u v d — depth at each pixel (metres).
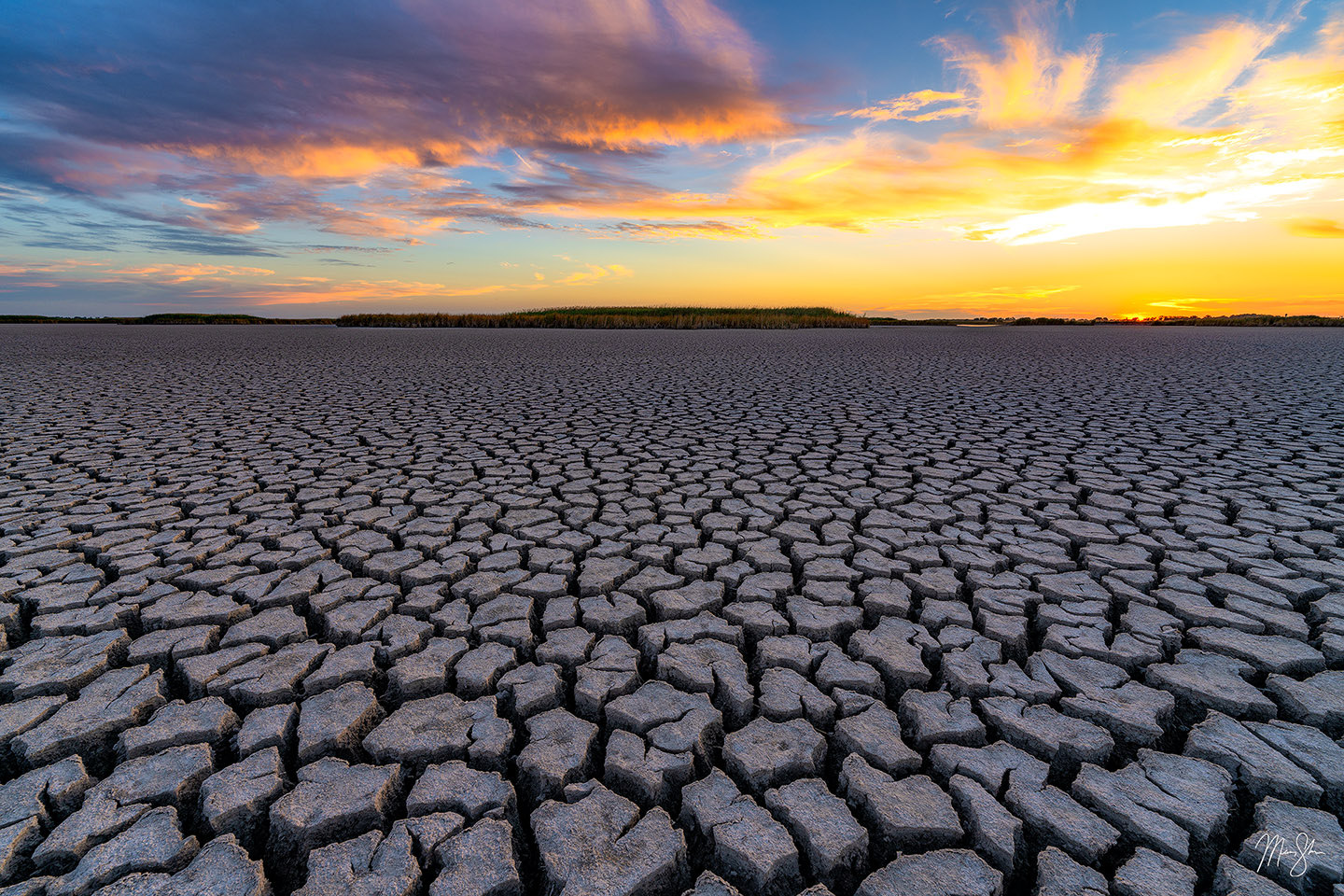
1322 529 3.48
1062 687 2.16
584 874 1.48
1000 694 2.12
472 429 6.09
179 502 3.90
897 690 2.24
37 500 3.89
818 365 12.12
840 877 1.53
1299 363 11.91
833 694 2.15
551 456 5.10
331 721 1.98
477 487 4.30
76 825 1.58
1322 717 1.99
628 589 2.88
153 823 1.60
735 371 11.13
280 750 1.90
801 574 3.21
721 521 3.70
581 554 3.35
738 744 1.90
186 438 5.61
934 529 3.58
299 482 4.39
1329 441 5.40
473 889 1.44
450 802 1.68
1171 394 8.11
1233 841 1.62
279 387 8.79
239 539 3.39
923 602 2.77
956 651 2.35
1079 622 2.56
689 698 2.12
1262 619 2.54
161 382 9.23
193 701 2.06
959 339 21.55
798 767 1.82
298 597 2.77
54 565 3.02
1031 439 5.64
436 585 2.90
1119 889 1.45
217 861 1.50
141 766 1.78
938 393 8.39
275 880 1.53
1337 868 1.48
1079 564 3.17
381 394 8.28
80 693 2.08
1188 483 4.30
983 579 2.95
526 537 3.50
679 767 1.81
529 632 2.50
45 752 1.84
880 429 6.10
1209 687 2.13
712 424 6.40
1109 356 14.03
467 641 2.46
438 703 2.08
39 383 8.97
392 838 1.56
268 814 1.67
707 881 1.48
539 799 1.75
